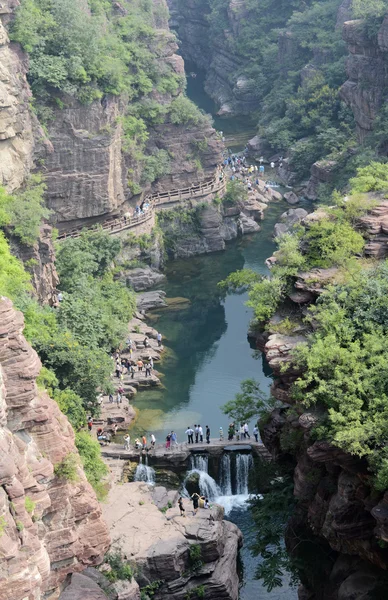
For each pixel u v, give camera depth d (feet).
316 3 581.94
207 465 273.95
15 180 312.09
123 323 325.42
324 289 223.30
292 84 556.10
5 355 170.60
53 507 181.37
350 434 186.39
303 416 201.67
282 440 223.71
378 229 234.38
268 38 616.80
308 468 216.54
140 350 328.70
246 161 525.34
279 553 227.81
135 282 389.39
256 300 236.02
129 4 446.60
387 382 198.29
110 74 368.48
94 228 381.81
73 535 184.75
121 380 308.60
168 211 421.59
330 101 502.79
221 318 369.50
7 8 309.63
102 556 193.88
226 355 340.80
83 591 182.70
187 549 222.28
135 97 411.54
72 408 233.55
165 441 282.56
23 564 153.28
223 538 230.07
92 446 232.94
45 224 318.45
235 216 435.94
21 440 173.27
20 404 172.04
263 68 607.37
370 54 435.94
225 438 280.51
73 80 358.84
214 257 421.18
